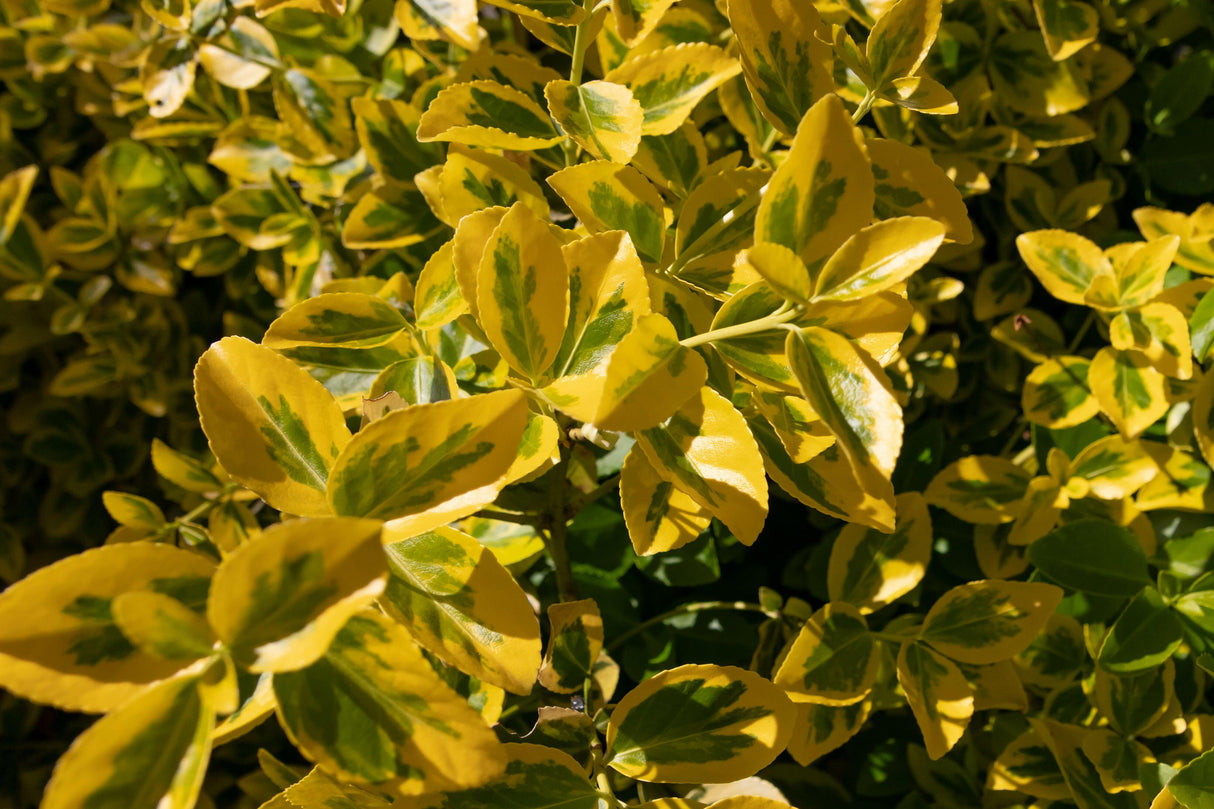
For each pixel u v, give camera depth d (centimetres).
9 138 66
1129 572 43
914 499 44
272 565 28
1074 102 49
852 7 41
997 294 51
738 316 33
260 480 32
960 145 49
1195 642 42
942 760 46
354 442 30
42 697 28
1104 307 44
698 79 38
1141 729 42
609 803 34
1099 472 45
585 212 37
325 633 27
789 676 40
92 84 62
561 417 38
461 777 29
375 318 39
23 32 63
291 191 51
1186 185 52
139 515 48
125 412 66
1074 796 42
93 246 60
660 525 35
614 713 35
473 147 39
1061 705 44
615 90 37
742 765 35
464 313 39
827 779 48
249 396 32
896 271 32
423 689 29
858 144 32
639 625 47
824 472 35
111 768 27
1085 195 51
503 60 41
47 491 69
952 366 50
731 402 34
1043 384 46
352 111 50
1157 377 43
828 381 32
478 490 31
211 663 28
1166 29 52
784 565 53
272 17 49
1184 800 37
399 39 54
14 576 66
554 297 34
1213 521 47
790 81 36
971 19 50
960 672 40
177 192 61
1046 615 40
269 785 52
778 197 32
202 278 67
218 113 55
